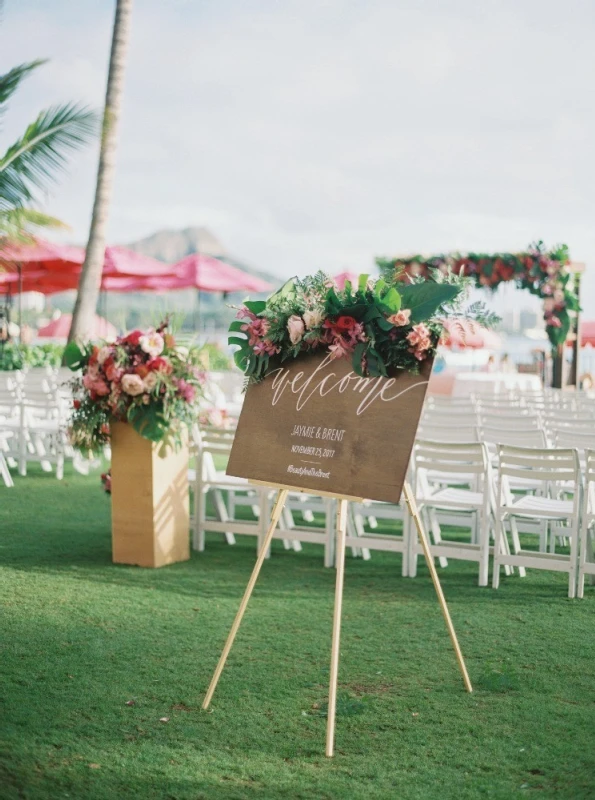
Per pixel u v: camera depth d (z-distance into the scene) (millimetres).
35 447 10383
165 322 5781
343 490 3250
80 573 5574
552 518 5320
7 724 3305
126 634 4395
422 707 3535
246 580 5488
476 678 3852
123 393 5578
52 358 16500
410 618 4727
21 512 7473
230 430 6191
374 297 3287
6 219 9570
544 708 3520
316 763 3049
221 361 14109
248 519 7590
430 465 5633
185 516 6031
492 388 13938
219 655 4109
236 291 16438
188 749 3143
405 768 3010
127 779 2910
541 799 2777
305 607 4914
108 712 3443
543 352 18047
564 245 13227
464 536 7020
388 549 5699
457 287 3232
